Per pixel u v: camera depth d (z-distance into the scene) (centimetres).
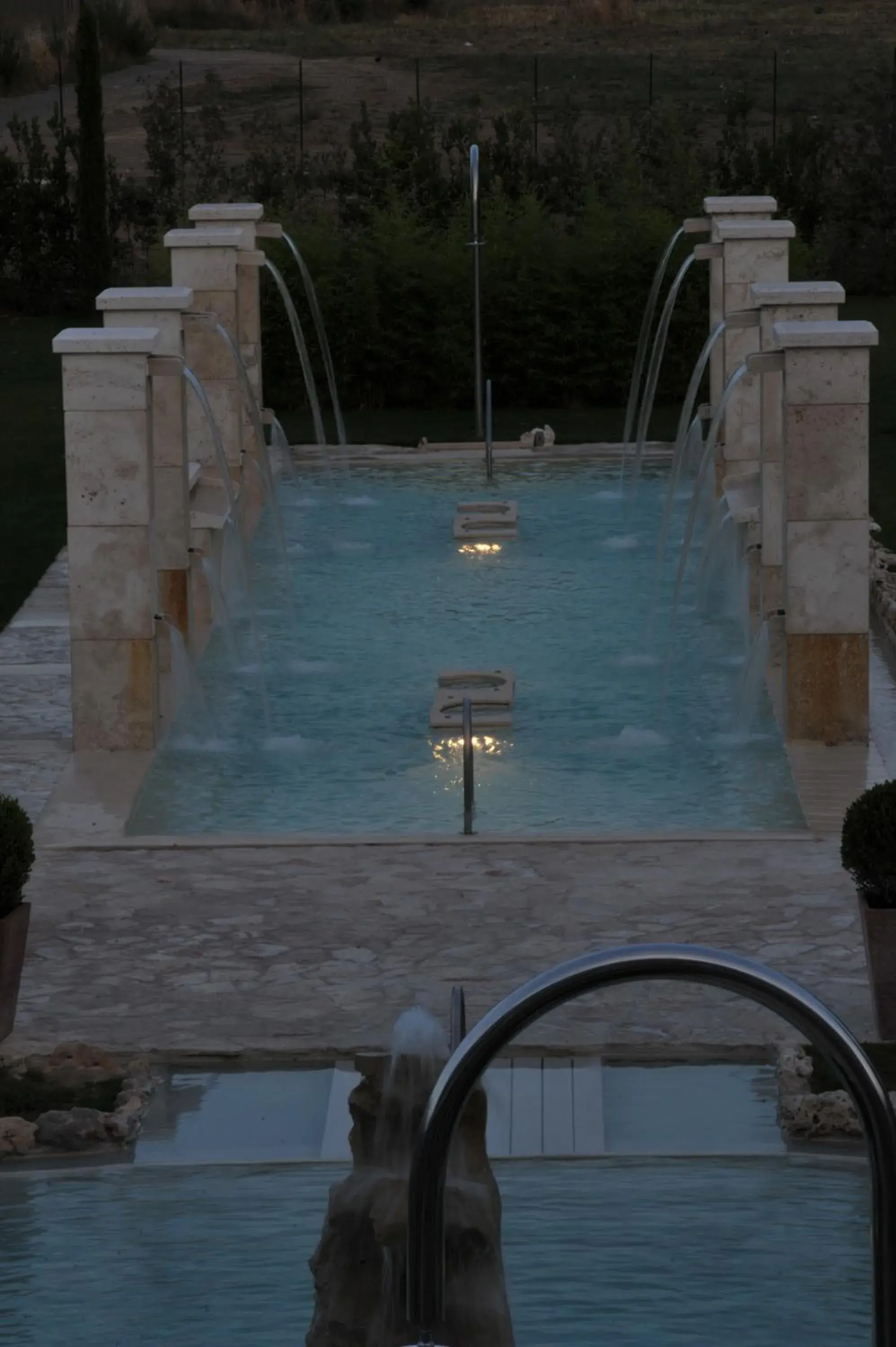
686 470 2183
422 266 2567
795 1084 722
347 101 4444
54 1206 577
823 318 1457
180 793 1148
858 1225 514
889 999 775
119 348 1161
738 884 964
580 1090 729
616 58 4953
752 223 1845
